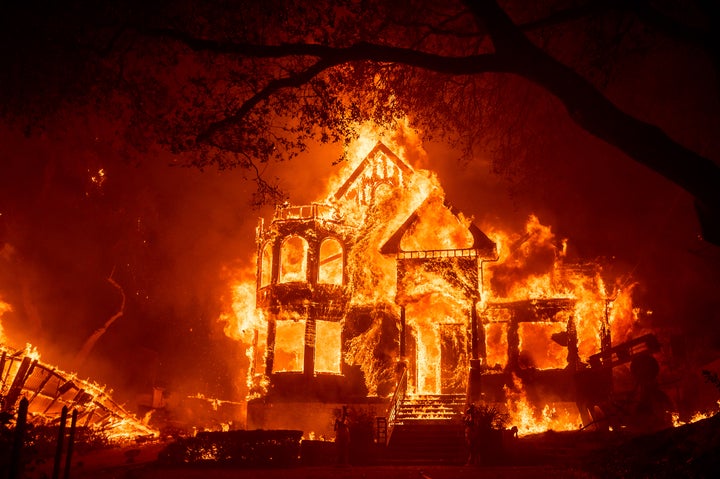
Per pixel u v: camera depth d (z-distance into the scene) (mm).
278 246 33312
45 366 27328
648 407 24484
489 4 11320
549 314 29422
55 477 9375
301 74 12844
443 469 20109
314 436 30641
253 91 14484
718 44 10594
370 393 31156
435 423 27234
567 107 11188
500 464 21375
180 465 21688
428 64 11898
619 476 13180
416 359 31250
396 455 23891
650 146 10516
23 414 7688
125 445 28641
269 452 22219
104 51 13750
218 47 12797
